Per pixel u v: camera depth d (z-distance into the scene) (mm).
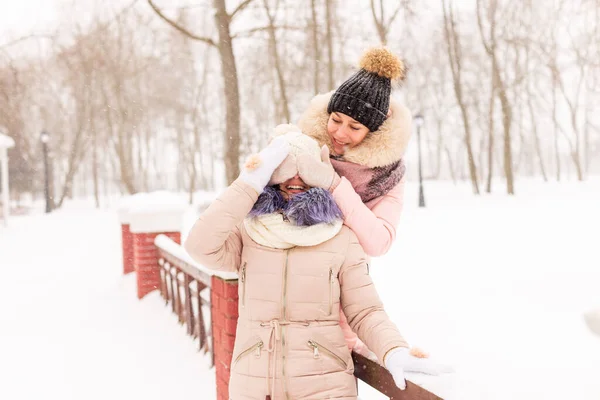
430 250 9969
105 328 6031
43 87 41875
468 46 38000
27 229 20875
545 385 3277
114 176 53531
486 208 19875
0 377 4582
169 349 5156
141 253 7430
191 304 5430
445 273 7781
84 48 23875
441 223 14984
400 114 2107
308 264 1879
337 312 1940
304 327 1867
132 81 39844
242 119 40125
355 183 2078
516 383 3133
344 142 2127
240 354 1938
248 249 1961
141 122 44125
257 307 1910
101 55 25953
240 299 1992
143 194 7781
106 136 47156
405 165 2184
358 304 1909
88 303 7328
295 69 24562
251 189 1859
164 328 5898
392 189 2148
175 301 6359
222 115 46062
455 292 6555
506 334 4828
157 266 7492
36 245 15250
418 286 7016
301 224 1865
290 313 1872
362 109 2031
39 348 5359
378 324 1842
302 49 18922
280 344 1850
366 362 1988
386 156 2041
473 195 28734
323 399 1837
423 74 43781
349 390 1897
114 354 5098
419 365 1676
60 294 8016
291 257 1887
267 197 1897
